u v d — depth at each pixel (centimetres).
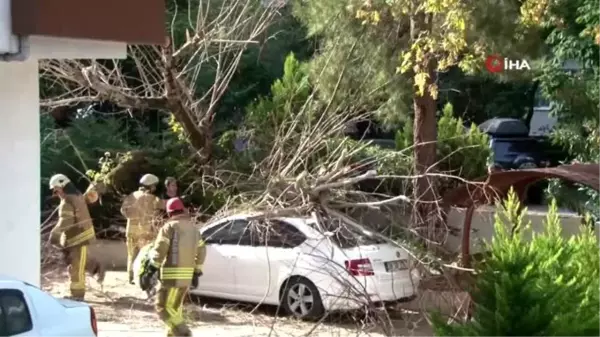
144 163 1820
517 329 725
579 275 790
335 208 1238
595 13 1427
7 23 783
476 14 1432
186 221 1006
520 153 2581
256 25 1795
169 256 993
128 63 1895
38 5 787
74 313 721
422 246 1216
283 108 1666
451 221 1454
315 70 1628
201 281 1305
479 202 1177
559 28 1534
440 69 1466
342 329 1138
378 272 1151
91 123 2006
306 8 1678
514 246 768
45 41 844
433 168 1501
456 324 783
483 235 1459
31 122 877
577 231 1583
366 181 1464
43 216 1702
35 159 880
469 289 819
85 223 1281
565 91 1594
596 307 753
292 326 1166
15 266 859
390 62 1562
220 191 1490
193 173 1759
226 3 1850
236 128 2050
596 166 1137
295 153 1359
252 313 1220
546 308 724
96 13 851
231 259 1275
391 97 1591
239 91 2397
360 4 1530
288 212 1234
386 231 1230
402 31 1559
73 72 1535
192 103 1712
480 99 2892
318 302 1180
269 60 2459
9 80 851
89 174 1827
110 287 1434
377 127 2117
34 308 689
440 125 1870
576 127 1639
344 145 1384
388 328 1027
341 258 1162
